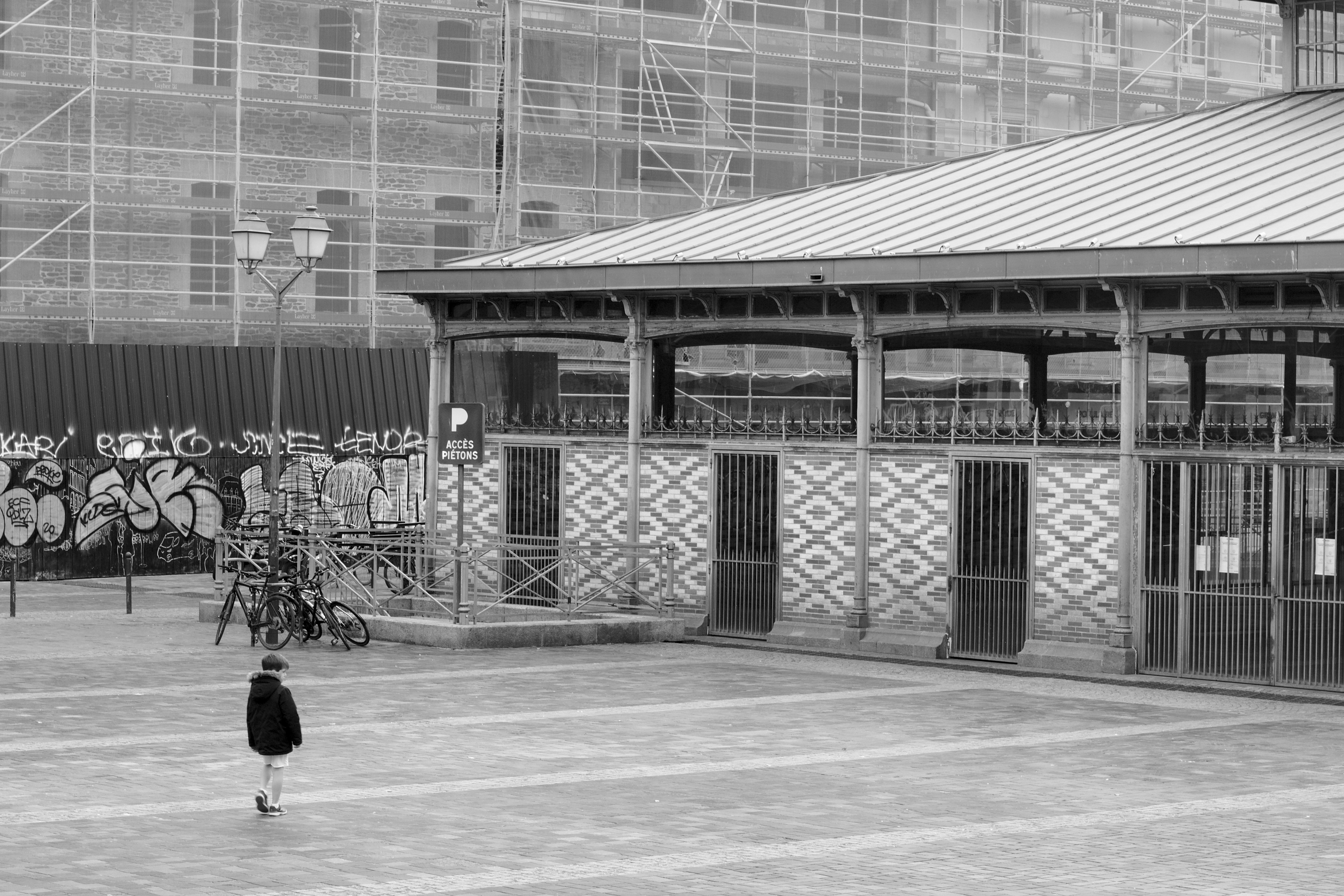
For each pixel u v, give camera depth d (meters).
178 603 32.78
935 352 47.75
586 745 17.83
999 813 14.66
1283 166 25.20
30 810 14.34
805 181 53.91
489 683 22.39
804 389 48.28
